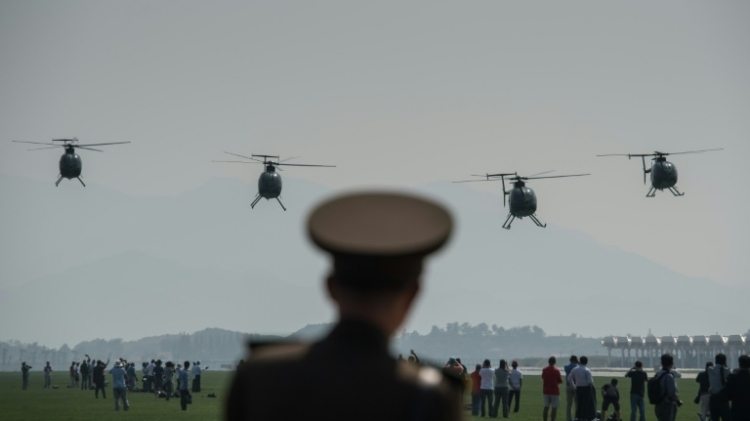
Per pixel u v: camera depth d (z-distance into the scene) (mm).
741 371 70312
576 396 104375
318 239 10328
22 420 129875
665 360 85500
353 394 10445
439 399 10445
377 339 10641
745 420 70000
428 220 10422
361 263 10312
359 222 10430
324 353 10672
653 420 123375
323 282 10867
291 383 10578
